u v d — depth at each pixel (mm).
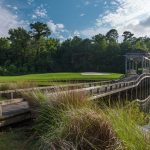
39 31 101125
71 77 52250
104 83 29531
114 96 24938
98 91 18859
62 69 95812
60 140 5871
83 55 97688
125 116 6230
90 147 5922
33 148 6992
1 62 90812
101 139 5996
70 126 6176
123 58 95688
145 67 55781
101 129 6070
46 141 6227
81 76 55969
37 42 99625
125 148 5352
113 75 62406
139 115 8242
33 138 7699
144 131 5320
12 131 8633
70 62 97375
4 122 8922
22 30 96125
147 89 50156
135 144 5066
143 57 52031
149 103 30078
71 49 97938
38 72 89562
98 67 96812
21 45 94500
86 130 6098
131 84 32406
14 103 11812
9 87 19453
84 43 99750
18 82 21266
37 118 8250
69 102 8117
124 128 5633
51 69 92625
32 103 9406
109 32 128625
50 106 8125
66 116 6711
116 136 5879
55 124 7062
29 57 93125
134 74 49531
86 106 7762
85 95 8953
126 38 129750
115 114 6340
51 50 99062
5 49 92000
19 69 85688
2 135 8227
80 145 5906
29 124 9641
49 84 24031
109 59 96750
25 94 10367
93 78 49656
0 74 78562
